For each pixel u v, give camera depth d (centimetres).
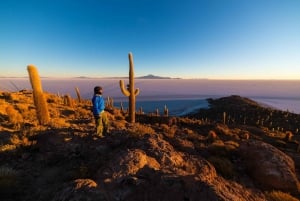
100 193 432
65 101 2220
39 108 1038
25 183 557
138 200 442
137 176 523
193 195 439
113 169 545
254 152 815
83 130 925
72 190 433
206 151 939
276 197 604
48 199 474
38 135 848
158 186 471
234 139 1537
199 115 10550
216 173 709
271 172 701
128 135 901
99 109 842
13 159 682
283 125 5578
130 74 1548
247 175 757
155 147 709
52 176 601
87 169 592
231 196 454
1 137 817
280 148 1586
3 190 492
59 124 1047
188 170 629
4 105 1395
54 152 731
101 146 774
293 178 692
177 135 1342
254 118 6862
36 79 1032
